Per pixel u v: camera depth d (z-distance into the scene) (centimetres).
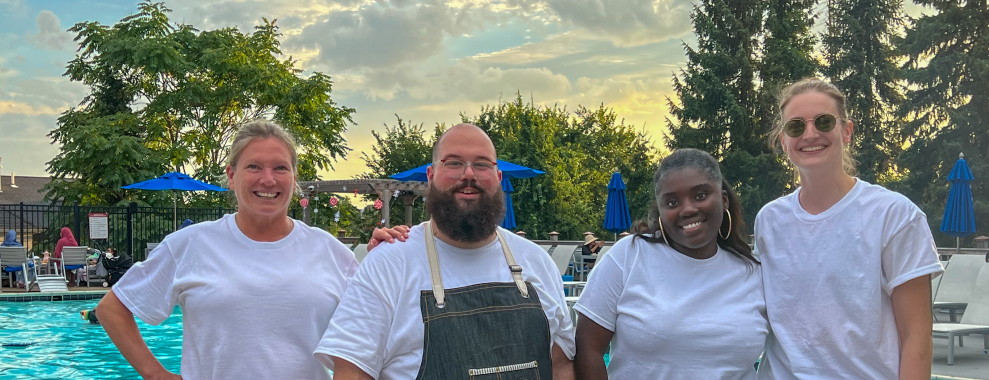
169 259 290
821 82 275
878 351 253
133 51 2586
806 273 262
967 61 2933
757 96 3300
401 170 3512
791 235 270
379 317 245
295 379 274
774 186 3158
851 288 255
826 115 263
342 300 252
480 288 251
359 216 2864
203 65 2711
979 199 2877
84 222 2086
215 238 289
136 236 2206
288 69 3061
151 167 2509
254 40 2978
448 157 249
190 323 281
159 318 290
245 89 2778
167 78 2764
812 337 259
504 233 271
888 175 3481
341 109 2959
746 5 3394
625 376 269
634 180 3509
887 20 3378
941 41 3053
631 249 276
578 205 3441
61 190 2452
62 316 1274
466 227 248
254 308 276
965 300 806
